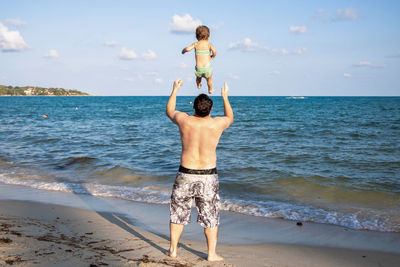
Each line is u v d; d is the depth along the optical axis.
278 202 6.33
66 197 6.66
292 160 10.29
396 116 30.84
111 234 4.42
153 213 5.68
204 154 3.31
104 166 9.57
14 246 3.62
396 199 6.44
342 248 4.23
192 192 3.35
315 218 5.45
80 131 19.53
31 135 17.22
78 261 3.29
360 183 7.55
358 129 19.59
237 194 6.89
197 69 3.69
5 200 6.36
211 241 3.50
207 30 3.70
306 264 3.71
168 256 3.61
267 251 4.08
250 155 11.19
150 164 9.89
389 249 4.20
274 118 29.45
